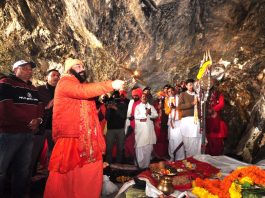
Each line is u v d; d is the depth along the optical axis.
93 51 9.45
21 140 3.92
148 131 6.59
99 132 3.49
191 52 8.63
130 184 3.64
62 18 9.41
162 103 7.92
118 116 6.81
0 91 3.79
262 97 7.39
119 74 9.25
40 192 4.84
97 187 3.39
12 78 3.95
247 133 7.68
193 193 3.23
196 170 3.94
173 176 3.31
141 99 6.73
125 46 8.81
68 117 3.35
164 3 7.88
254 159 7.01
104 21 8.49
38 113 4.11
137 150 6.58
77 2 8.55
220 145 7.01
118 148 6.96
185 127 6.62
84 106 3.40
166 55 8.76
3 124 3.79
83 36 9.34
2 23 10.29
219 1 7.75
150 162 7.44
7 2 9.97
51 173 3.41
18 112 3.88
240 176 3.42
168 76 8.99
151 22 8.23
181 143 6.92
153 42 8.59
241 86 8.19
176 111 6.86
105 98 6.92
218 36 8.30
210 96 6.91
